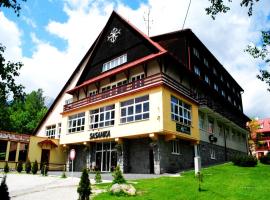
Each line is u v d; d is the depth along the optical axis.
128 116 25.92
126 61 31.17
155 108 23.64
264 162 29.03
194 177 19.00
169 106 24.19
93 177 23.52
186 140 27.73
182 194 13.91
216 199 13.02
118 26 34.09
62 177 24.03
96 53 36.50
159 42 33.84
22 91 9.88
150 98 24.33
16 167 32.22
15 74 9.61
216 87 41.81
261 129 69.75
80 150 33.06
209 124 34.12
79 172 30.50
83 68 40.41
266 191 14.64
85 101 31.94
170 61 27.64
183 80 30.27
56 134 40.91
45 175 26.77
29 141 34.91
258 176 19.86
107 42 35.09
